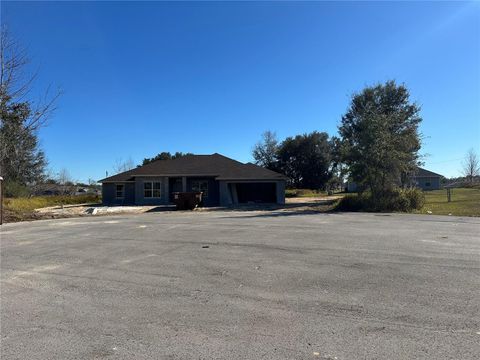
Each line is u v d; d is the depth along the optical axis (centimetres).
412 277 663
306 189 6681
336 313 499
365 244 1000
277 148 7475
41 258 910
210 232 1289
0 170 2506
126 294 602
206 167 3547
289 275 692
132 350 404
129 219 1895
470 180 8550
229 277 687
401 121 3031
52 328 469
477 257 826
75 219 2006
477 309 503
